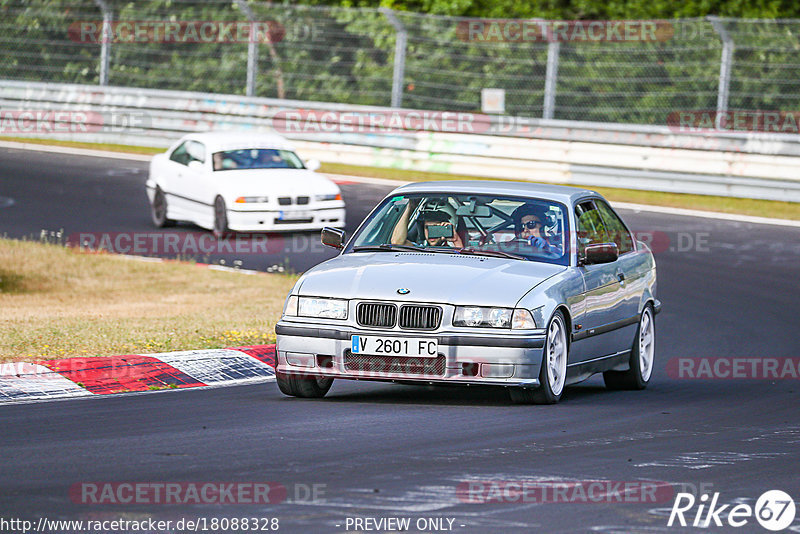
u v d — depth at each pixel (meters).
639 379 33.75
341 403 28.48
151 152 89.56
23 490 19.02
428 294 27.48
